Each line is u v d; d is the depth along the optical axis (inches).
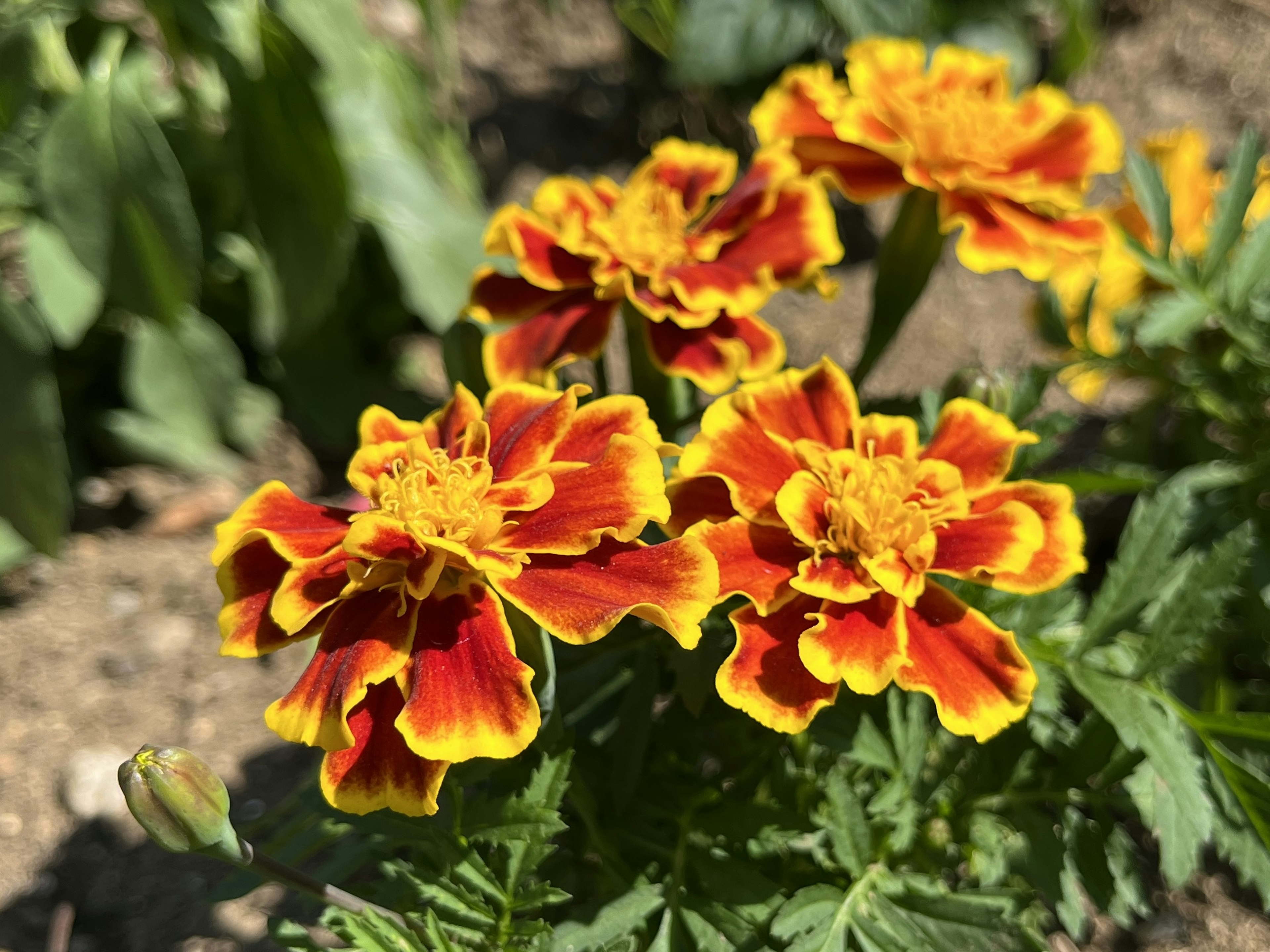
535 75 16.1
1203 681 8.1
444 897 5.2
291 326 10.1
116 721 9.0
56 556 8.9
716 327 6.8
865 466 5.1
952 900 5.3
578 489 4.8
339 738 4.2
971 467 5.5
